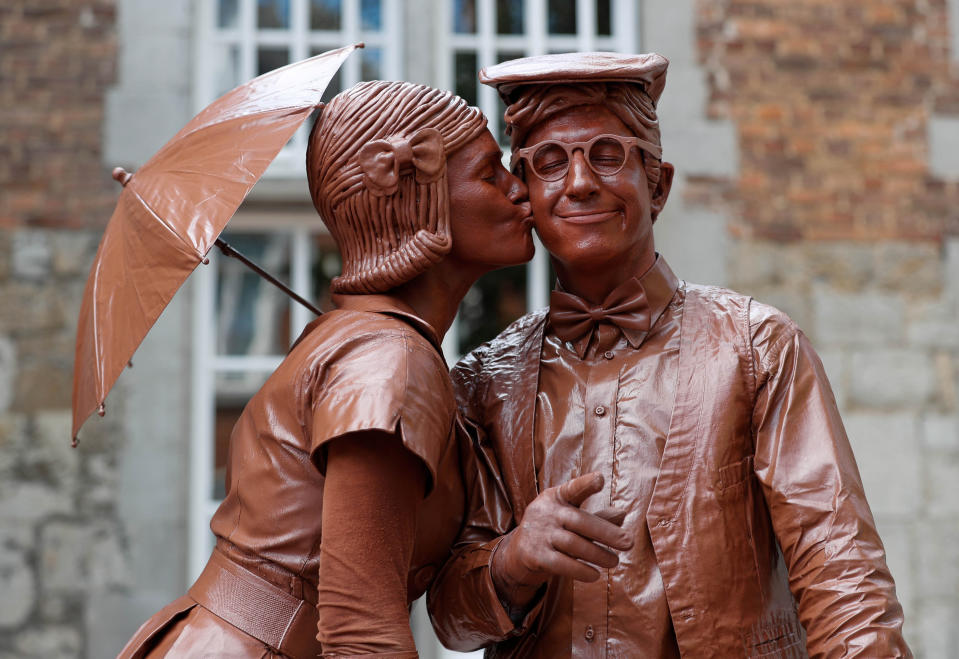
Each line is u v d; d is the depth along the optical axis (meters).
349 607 1.41
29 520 4.61
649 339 1.71
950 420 4.94
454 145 1.65
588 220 1.64
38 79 4.89
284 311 5.02
